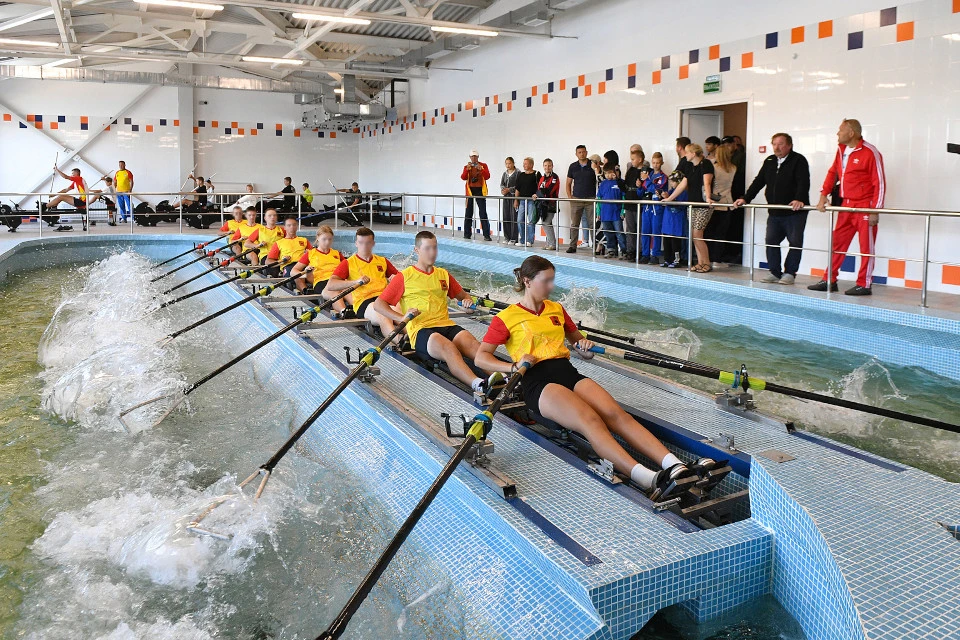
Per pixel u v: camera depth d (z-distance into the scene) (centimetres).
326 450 383
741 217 859
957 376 500
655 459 285
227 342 642
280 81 1797
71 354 607
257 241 1021
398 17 986
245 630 246
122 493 345
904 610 185
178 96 1858
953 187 649
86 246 1330
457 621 235
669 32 938
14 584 272
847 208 595
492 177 1380
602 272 864
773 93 805
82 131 1786
